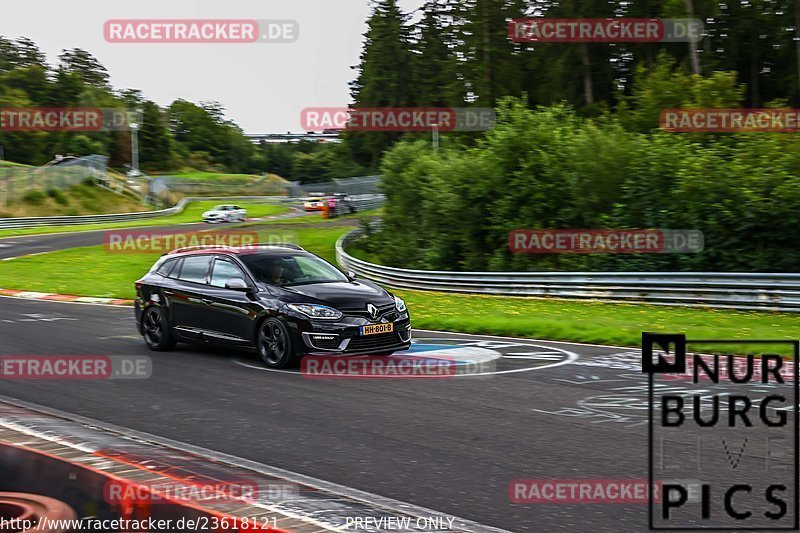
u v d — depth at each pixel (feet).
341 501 39.17
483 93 413.18
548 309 134.51
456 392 65.16
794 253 148.36
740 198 151.94
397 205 235.61
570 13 400.06
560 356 83.10
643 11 401.90
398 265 222.28
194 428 54.49
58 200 495.00
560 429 53.26
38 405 61.82
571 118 197.77
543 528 35.81
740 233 152.97
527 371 74.38
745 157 159.74
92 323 112.78
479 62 421.59
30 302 145.18
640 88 287.48
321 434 52.54
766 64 437.99
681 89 253.03
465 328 106.73
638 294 141.18
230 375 73.05
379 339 76.54
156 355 84.69
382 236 250.16
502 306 139.23
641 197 169.37
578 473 43.75
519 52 428.97
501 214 190.08
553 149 186.60
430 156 232.73
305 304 75.10
